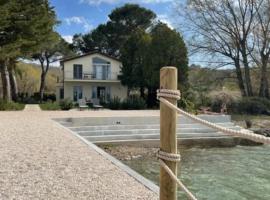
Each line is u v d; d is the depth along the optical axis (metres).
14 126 12.75
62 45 46.50
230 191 7.16
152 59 32.62
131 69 35.59
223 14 30.39
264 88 29.83
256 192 7.12
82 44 53.38
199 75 31.69
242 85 30.62
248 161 10.86
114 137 14.24
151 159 11.16
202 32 31.36
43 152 7.69
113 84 39.47
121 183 5.24
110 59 38.97
